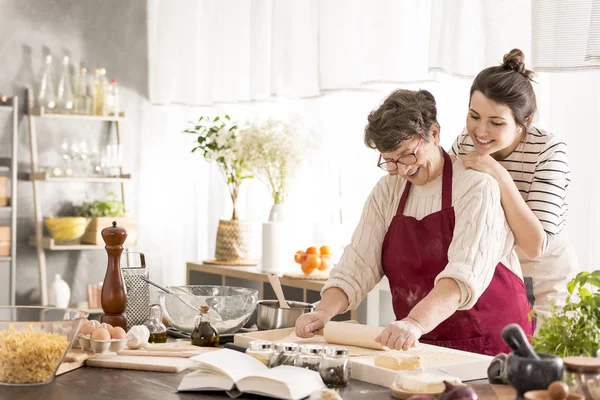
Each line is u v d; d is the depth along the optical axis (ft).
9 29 17.30
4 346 5.97
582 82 11.15
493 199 7.21
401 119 7.06
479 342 7.66
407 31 13.32
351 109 14.74
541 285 9.74
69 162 17.84
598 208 11.10
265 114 16.72
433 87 13.28
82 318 6.38
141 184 18.92
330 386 5.98
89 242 17.52
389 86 13.99
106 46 18.40
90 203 17.83
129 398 5.67
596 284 5.94
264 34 16.10
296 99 15.31
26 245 17.61
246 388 5.65
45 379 6.07
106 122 18.43
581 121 11.16
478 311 7.64
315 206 15.38
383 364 6.15
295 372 5.79
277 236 14.34
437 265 7.49
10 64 17.31
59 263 18.04
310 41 15.01
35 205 17.24
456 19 11.89
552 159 8.54
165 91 18.39
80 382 6.15
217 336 7.54
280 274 14.05
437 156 7.47
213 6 17.51
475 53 11.81
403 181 7.97
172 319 8.00
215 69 17.48
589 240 11.10
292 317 7.78
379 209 8.10
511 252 8.17
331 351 6.04
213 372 5.84
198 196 18.75
